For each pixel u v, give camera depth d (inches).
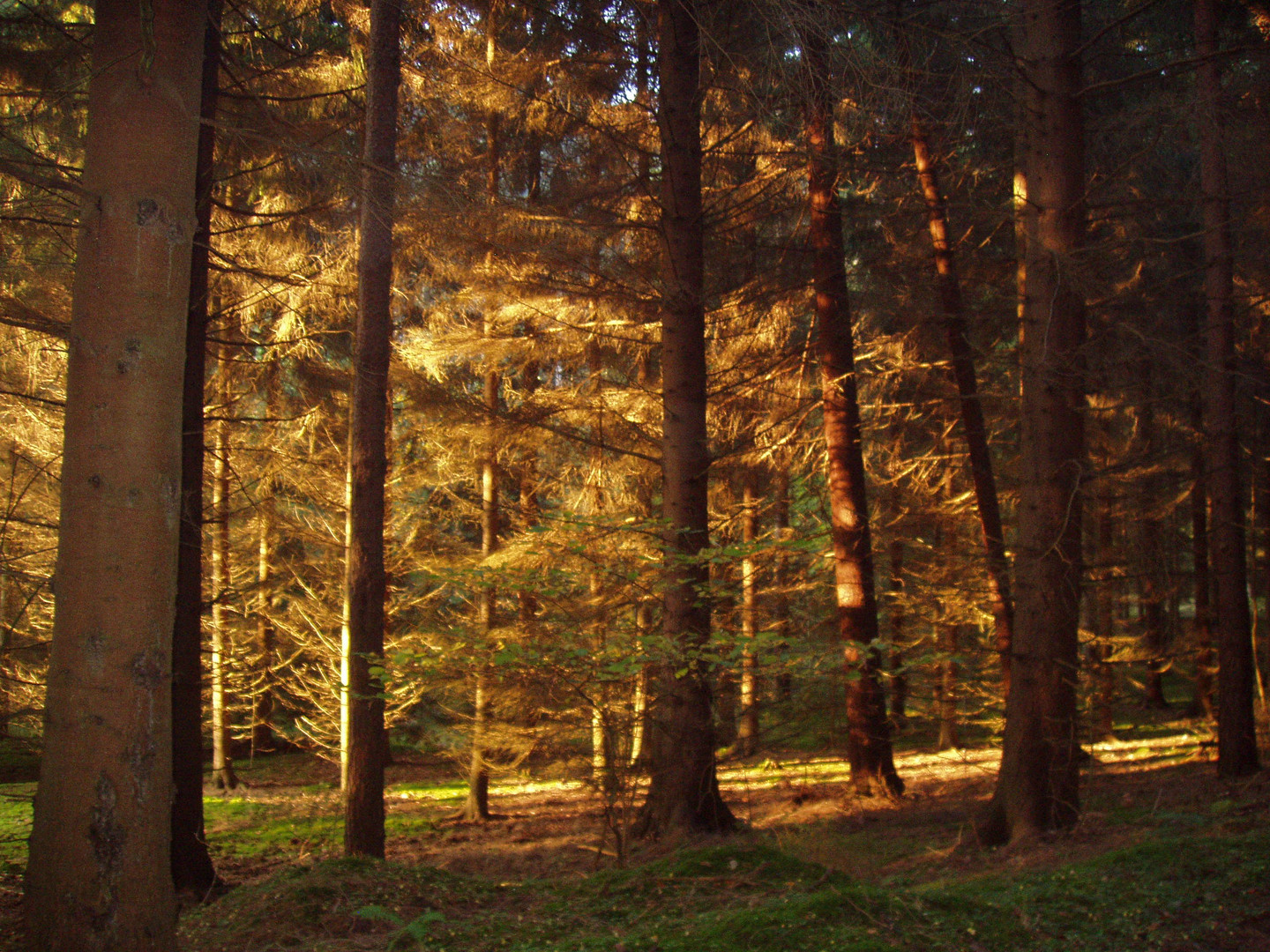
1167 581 615.5
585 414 416.2
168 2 139.2
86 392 132.8
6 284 297.9
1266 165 339.6
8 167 138.5
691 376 322.0
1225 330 370.6
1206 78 329.1
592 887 192.5
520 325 465.7
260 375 519.5
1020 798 263.7
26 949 127.0
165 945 132.2
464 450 500.4
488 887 207.5
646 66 366.9
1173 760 468.8
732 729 310.0
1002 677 469.4
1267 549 468.8
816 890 171.5
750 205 390.0
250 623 615.5
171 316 138.4
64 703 129.6
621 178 373.1
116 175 135.3
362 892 189.8
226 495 488.1
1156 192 433.7
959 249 464.1
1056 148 272.1
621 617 370.6
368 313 313.7
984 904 155.6
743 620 522.0
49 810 128.8
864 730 408.2
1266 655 532.4
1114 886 163.9
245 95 301.7
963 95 249.4
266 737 855.1
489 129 502.3
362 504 308.8
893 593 540.7
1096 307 304.2
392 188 204.2
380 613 309.1
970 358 389.7
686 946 132.4
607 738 242.7
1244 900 149.4
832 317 414.9
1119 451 547.2
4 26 268.8
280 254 428.1
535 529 329.1
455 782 685.3
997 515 436.8
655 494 506.6
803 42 179.0
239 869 343.0
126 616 131.3
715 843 273.4
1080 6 277.3
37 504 450.6
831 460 419.8
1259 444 492.4
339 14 418.9
